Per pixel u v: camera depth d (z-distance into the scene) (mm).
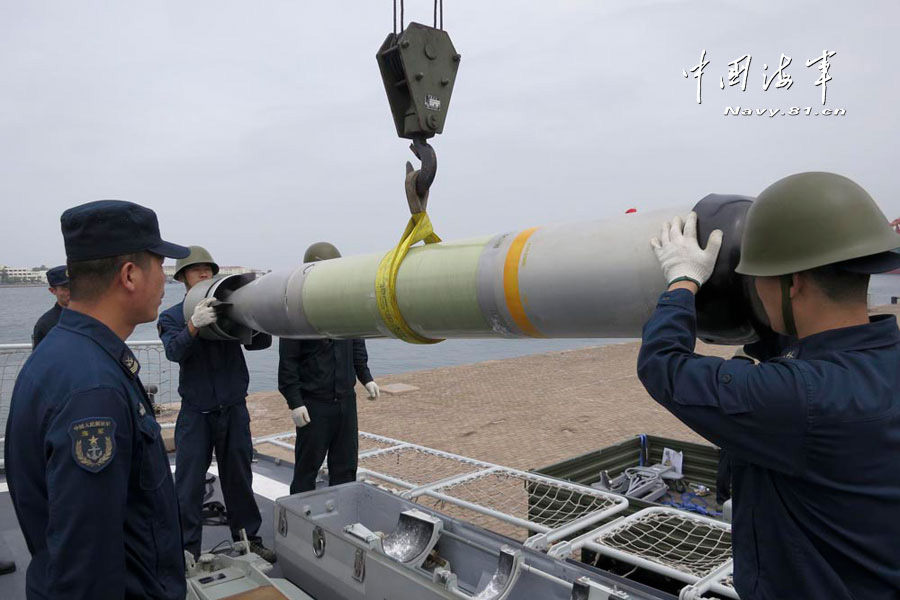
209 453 3590
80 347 1585
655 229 1668
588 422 9289
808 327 1331
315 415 4035
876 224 1269
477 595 2395
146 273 1738
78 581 1408
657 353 1408
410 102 2271
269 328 2975
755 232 1350
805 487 1256
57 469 1434
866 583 1213
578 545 2715
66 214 1679
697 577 2416
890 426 1193
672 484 4930
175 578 1702
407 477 6016
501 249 1985
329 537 2865
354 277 2441
